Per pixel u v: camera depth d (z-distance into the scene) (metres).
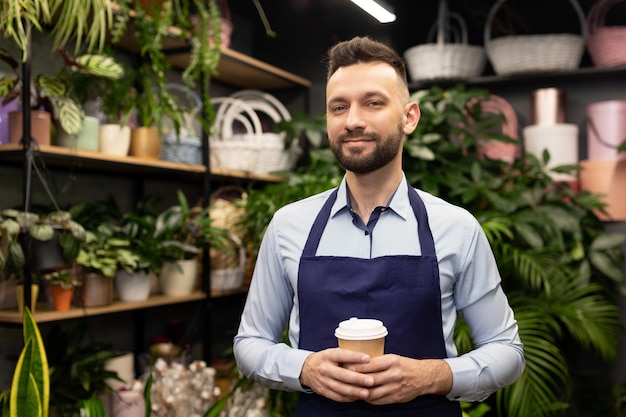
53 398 2.16
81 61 2.15
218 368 2.95
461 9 3.60
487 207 3.07
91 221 2.46
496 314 1.37
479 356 1.30
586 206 2.95
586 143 3.30
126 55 2.93
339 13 3.70
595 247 2.89
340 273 1.33
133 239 2.44
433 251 1.33
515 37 3.09
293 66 3.81
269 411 2.50
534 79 3.27
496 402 2.62
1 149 2.10
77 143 2.26
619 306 3.15
